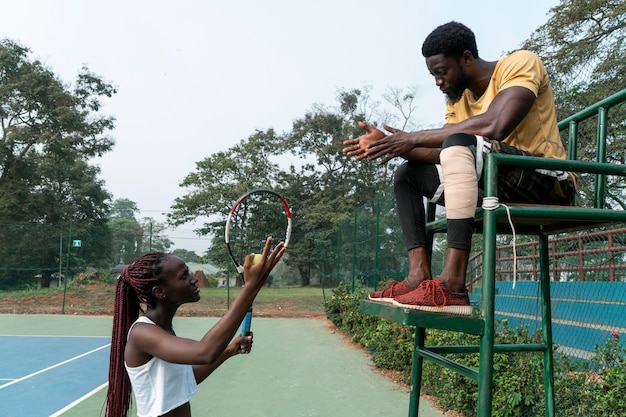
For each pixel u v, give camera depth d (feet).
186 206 98.48
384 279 32.14
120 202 321.11
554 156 7.09
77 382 22.63
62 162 100.78
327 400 19.24
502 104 6.59
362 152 7.23
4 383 22.43
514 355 15.83
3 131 88.63
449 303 6.10
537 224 8.09
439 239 24.48
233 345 7.22
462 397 16.66
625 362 13.83
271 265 5.92
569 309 25.17
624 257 24.23
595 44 33.94
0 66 86.99
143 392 6.38
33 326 43.75
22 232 65.00
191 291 6.84
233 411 17.85
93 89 95.50
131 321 6.89
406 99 115.75
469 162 6.38
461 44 7.22
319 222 102.63
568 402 13.64
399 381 22.36
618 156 26.99
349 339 35.32
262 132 109.91
